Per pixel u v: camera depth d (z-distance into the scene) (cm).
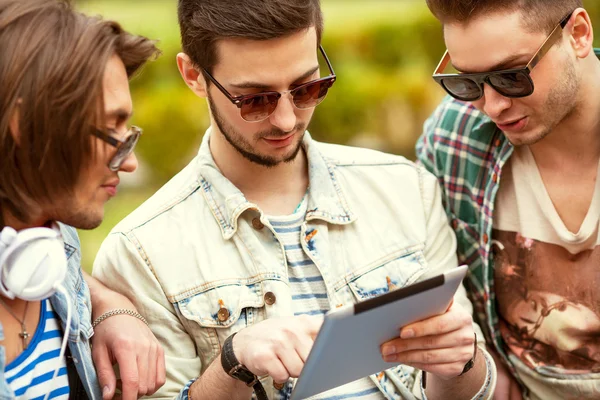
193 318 215
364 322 169
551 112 217
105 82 166
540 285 238
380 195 235
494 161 241
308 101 209
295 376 189
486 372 220
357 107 600
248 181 226
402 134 610
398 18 643
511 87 211
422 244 232
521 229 239
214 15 203
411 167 241
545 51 210
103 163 168
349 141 608
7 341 171
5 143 158
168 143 584
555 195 234
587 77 223
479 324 255
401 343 188
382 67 636
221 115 214
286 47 201
